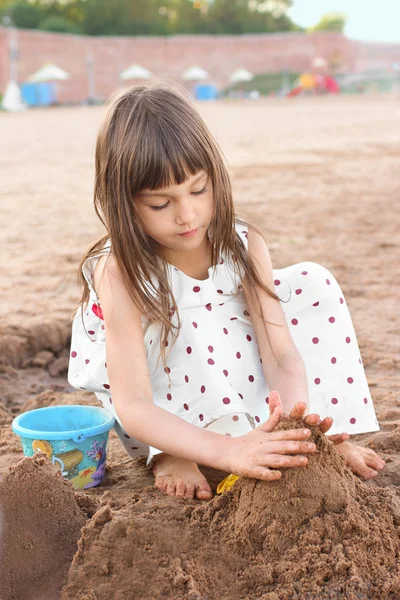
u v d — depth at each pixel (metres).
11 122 26.25
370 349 3.97
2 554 1.96
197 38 53.12
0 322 4.39
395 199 9.02
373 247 6.54
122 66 50.69
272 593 1.86
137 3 61.19
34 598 1.92
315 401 2.70
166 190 2.20
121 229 2.29
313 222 7.73
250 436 2.14
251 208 8.60
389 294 5.09
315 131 18.97
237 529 2.03
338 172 11.56
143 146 2.18
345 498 2.03
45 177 12.18
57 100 45.94
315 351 2.73
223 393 2.48
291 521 2.00
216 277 2.58
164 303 2.46
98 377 2.62
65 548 2.03
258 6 67.25
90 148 16.38
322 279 2.77
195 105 2.40
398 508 2.13
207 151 2.25
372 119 22.92
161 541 1.99
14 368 4.02
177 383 2.54
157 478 2.48
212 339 2.56
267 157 13.53
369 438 2.84
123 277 2.38
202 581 1.91
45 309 4.71
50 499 2.07
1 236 7.45
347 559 1.92
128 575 1.92
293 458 2.01
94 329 2.66
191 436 2.21
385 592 1.88
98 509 2.16
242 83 53.97
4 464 2.71
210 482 2.55
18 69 46.38
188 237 2.29
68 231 7.65
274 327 2.61
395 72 56.12
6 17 57.31
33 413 2.71
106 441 2.59
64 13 60.50
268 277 2.67
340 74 55.22
